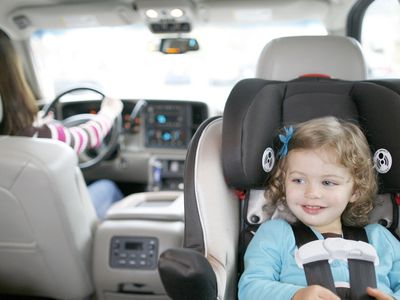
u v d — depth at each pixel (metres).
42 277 1.52
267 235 1.26
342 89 1.33
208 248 1.19
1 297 1.70
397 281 1.18
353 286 1.12
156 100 2.84
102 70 3.18
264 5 2.30
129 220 1.52
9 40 1.59
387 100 1.22
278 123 1.30
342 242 1.18
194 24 2.52
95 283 1.52
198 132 1.29
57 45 3.11
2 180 1.25
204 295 0.94
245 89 1.24
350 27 2.46
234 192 1.34
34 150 1.26
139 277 1.46
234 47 2.93
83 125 1.85
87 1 2.44
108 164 2.98
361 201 1.23
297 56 1.59
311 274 1.14
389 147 1.20
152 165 2.93
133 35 2.99
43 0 2.44
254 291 1.12
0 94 1.52
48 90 3.21
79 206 1.42
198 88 3.10
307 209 1.18
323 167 1.15
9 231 1.38
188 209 1.21
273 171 1.28
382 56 2.54
